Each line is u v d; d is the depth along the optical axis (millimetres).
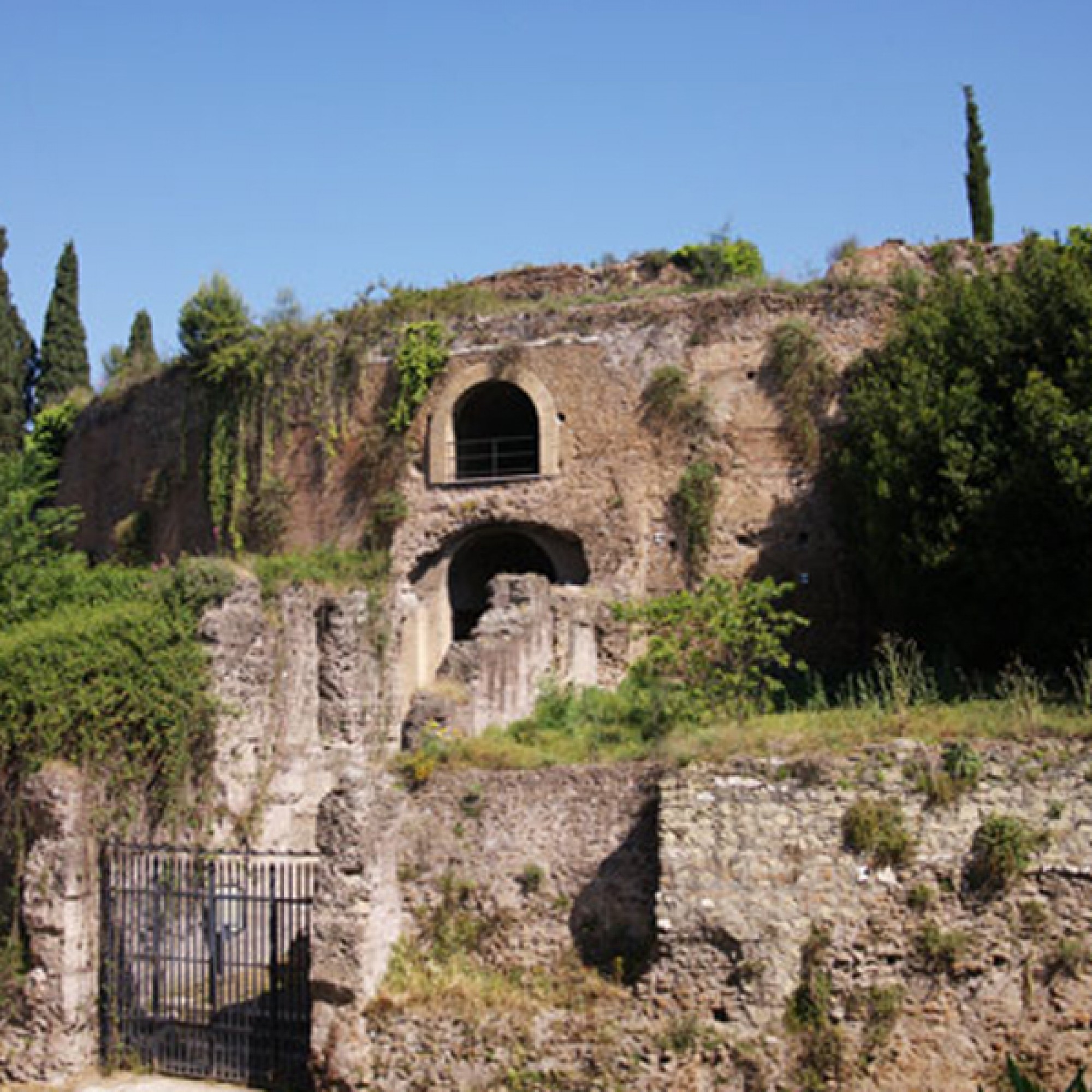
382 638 27094
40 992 17672
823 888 14375
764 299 28672
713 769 15047
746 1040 14141
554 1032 14828
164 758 19547
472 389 30344
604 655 26938
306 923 17141
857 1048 13859
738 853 14688
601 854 16078
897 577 22688
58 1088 17203
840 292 28297
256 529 31938
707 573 28016
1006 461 21234
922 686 18500
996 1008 13719
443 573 30234
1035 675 20250
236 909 19438
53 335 53719
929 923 14047
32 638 19281
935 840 14234
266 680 22172
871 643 26219
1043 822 14055
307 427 31828
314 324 32344
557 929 16016
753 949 14367
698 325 28984
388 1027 15445
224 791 20609
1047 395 20281
